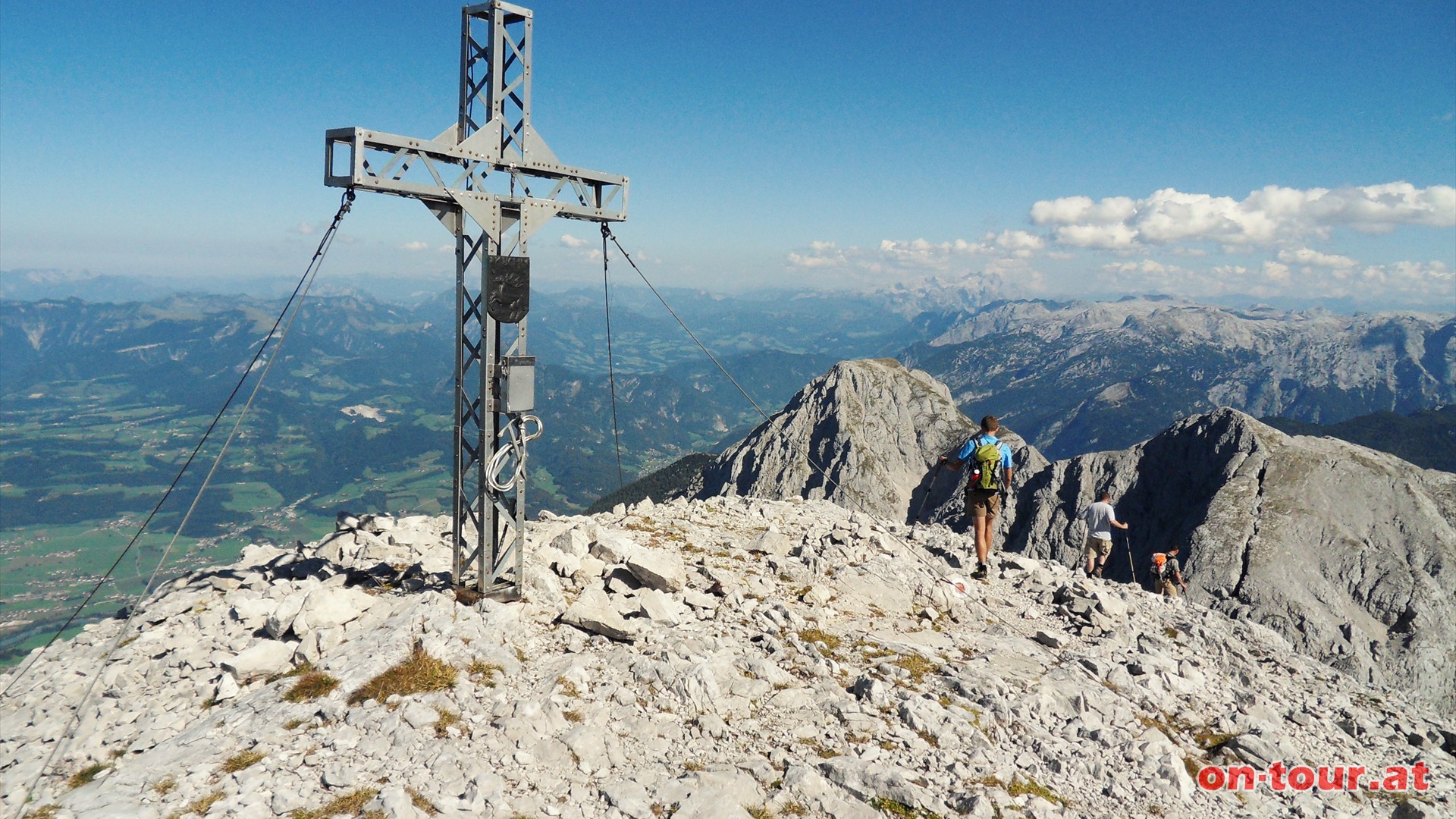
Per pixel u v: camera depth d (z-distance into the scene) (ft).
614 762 26.27
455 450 37.91
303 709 28.04
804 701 31.19
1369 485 448.24
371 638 32.94
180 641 35.14
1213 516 439.63
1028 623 45.83
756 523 61.21
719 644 35.83
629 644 35.19
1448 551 405.59
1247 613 392.06
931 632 42.16
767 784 25.62
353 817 22.43
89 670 33.45
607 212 40.52
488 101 36.04
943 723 30.73
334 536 50.90
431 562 43.68
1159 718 35.63
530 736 26.68
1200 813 27.84
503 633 33.76
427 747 25.95
